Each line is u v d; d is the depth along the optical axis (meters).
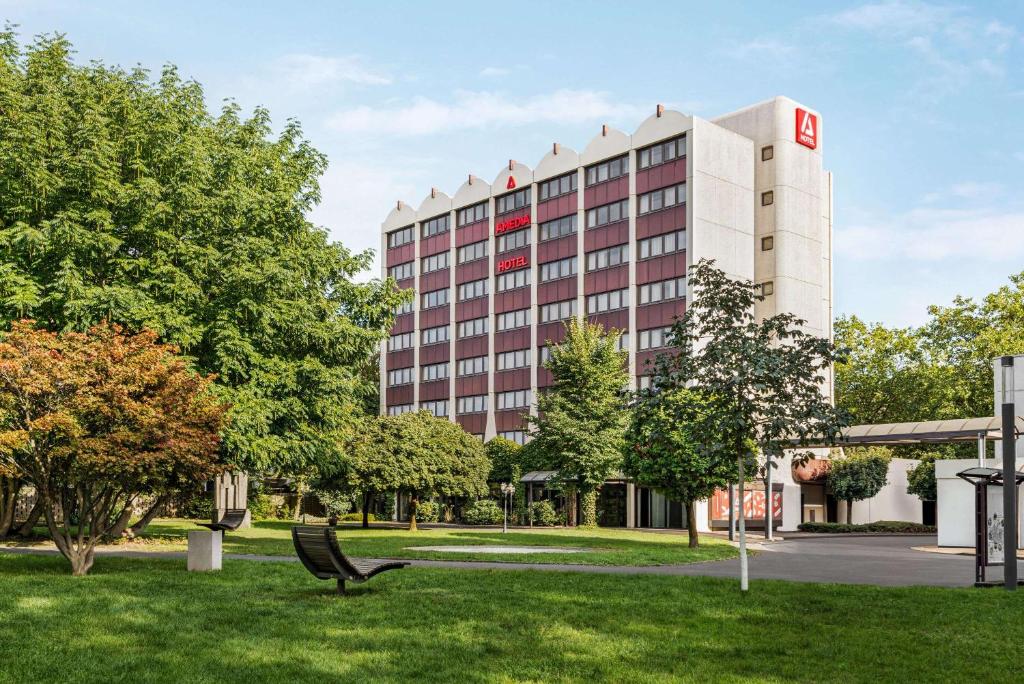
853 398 79.62
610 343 53.53
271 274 29.33
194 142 30.02
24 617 12.30
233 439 27.75
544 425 53.00
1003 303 70.31
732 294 16.30
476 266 73.56
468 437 51.50
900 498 66.62
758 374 14.99
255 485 60.97
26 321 19.31
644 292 60.75
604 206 63.97
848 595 15.70
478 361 72.69
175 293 28.12
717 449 16.16
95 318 26.17
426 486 46.94
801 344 15.84
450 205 75.94
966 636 11.92
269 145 35.88
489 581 17.19
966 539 36.62
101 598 14.25
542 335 67.50
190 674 9.26
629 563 23.66
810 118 64.31
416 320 78.75
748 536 48.25
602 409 52.22
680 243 58.69
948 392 71.12
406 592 15.36
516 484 60.00
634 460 32.53
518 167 70.06
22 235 25.80
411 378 78.94
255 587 15.96
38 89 28.84
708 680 9.49
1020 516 32.84
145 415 18.92
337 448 35.81
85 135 27.70
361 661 9.99
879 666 10.27
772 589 16.34
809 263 63.16
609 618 12.93
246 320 30.09
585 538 37.72
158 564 20.94
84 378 18.56
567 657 10.37
